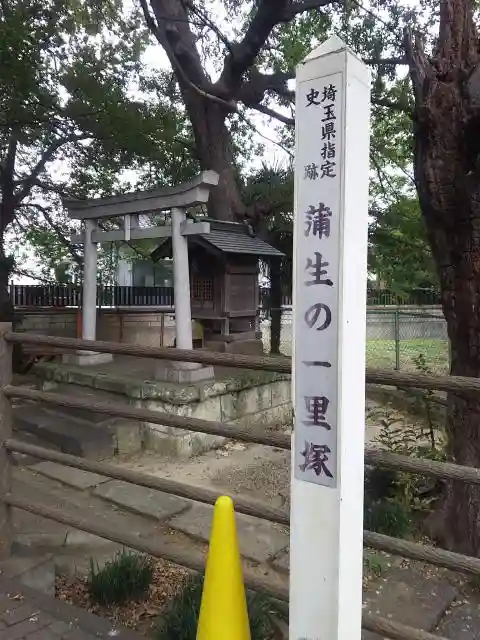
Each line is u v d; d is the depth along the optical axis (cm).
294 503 140
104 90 885
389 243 790
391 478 399
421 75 303
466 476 160
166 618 240
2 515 267
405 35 328
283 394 709
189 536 356
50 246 1450
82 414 569
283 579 301
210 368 605
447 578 300
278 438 192
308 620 138
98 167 1074
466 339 305
